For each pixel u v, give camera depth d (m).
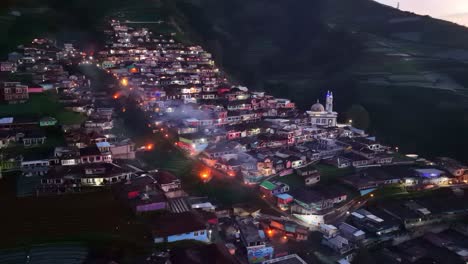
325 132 144.88
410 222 99.25
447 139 169.62
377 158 126.25
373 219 96.38
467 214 105.62
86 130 115.38
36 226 73.56
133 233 73.44
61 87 147.62
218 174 108.88
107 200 84.19
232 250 78.69
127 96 155.62
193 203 90.56
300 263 77.12
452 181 119.88
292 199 99.44
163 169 105.50
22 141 103.62
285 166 114.00
